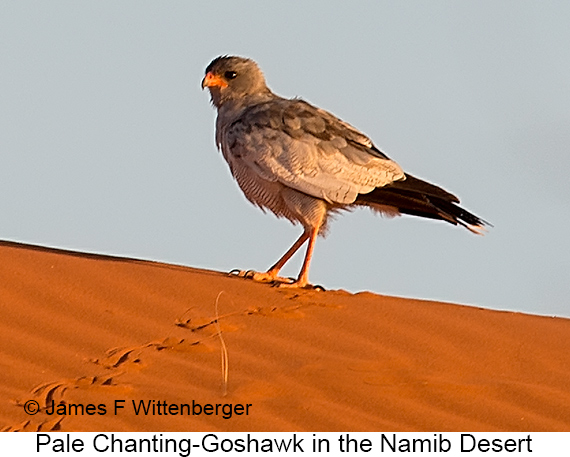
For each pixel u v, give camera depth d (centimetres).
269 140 1777
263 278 1731
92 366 1316
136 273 1580
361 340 1455
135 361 1334
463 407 1305
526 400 1327
